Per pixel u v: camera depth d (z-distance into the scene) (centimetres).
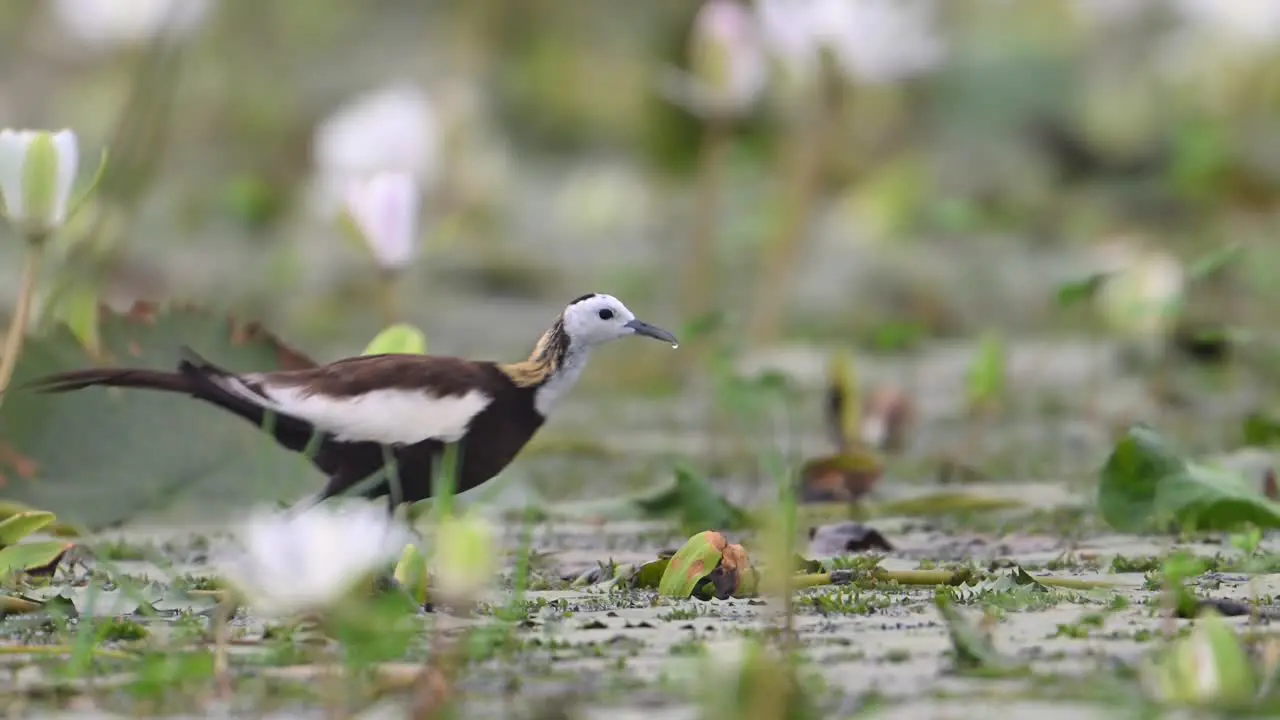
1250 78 2823
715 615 766
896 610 774
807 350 1964
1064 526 1054
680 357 1972
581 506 1124
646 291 2420
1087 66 2922
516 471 1327
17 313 965
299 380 913
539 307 2367
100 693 633
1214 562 900
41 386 965
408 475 927
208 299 2284
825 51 1811
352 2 3331
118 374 895
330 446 915
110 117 2855
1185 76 2864
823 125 1981
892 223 2539
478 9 3300
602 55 3347
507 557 962
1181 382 1684
